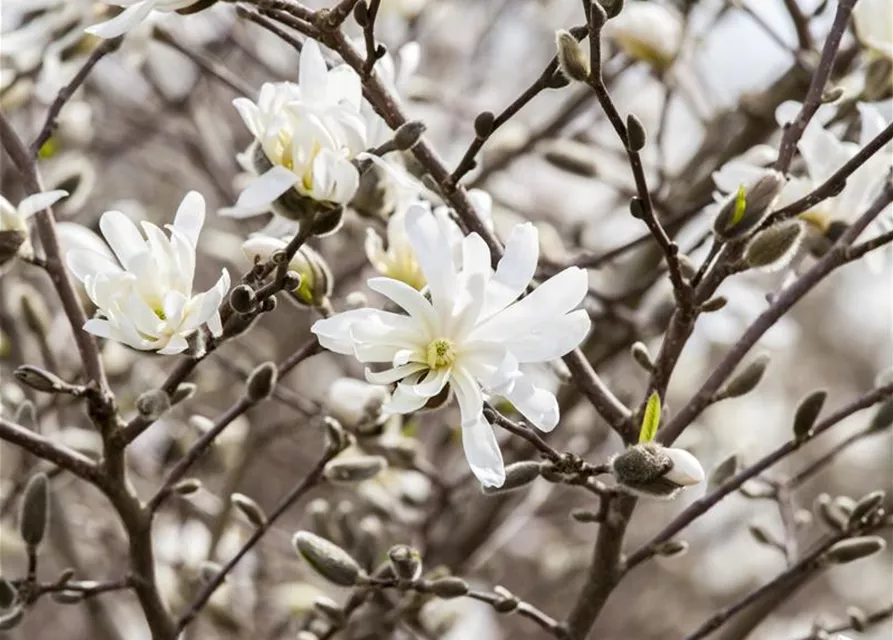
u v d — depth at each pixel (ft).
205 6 4.96
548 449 4.90
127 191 9.61
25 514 5.11
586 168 6.50
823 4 6.07
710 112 7.18
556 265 5.83
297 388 8.07
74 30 5.61
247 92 5.90
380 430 5.46
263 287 4.88
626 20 6.07
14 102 5.79
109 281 4.79
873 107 5.30
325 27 4.99
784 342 6.39
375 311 4.80
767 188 4.99
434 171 5.10
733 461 5.37
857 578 10.98
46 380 5.00
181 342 4.79
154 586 5.22
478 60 9.05
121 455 5.11
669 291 6.24
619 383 7.54
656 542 5.23
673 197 6.77
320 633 5.90
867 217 5.20
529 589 8.95
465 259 4.80
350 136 4.84
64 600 5.18
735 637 5.78
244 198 4.78
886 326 12.41
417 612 5.77
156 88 7.68
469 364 4.80
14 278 6.47
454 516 6.93
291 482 9.17
